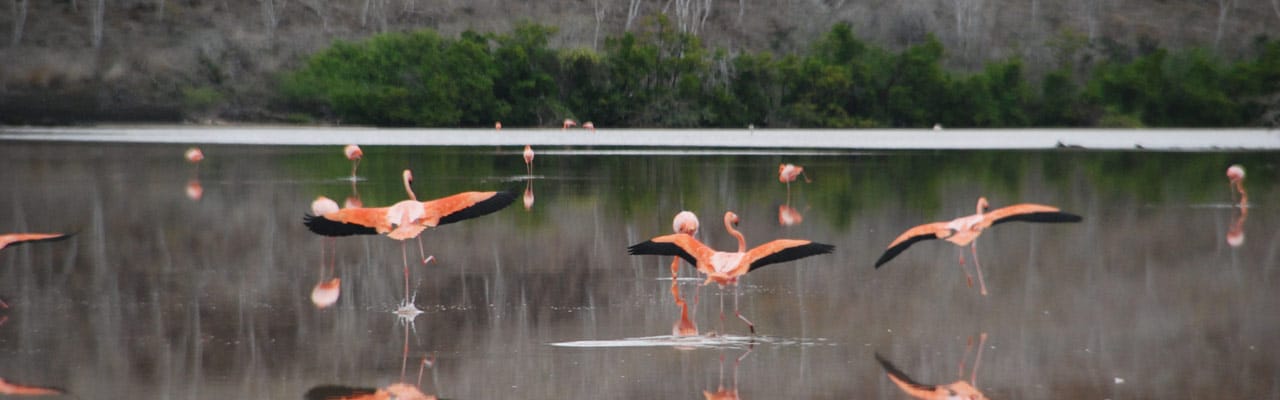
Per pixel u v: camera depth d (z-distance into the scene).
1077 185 22.78
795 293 11.37
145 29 62.59
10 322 9.98
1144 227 16.11
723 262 8.19
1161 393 7.86
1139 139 45.41
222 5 64.19
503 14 67.88
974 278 12.18
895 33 69.06
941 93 57.09
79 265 12.90
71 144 37.69
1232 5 73.31
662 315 10.31
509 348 9.09
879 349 9.07
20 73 58.97
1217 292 11.42
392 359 8.75
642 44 56.78
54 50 60.66
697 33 68.19
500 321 10.07
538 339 9.40
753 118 56.03
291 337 9.46
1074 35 68.62
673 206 18.58
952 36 68.88
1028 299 11.11
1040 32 69.62
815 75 56.19
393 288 11.61
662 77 56.09
